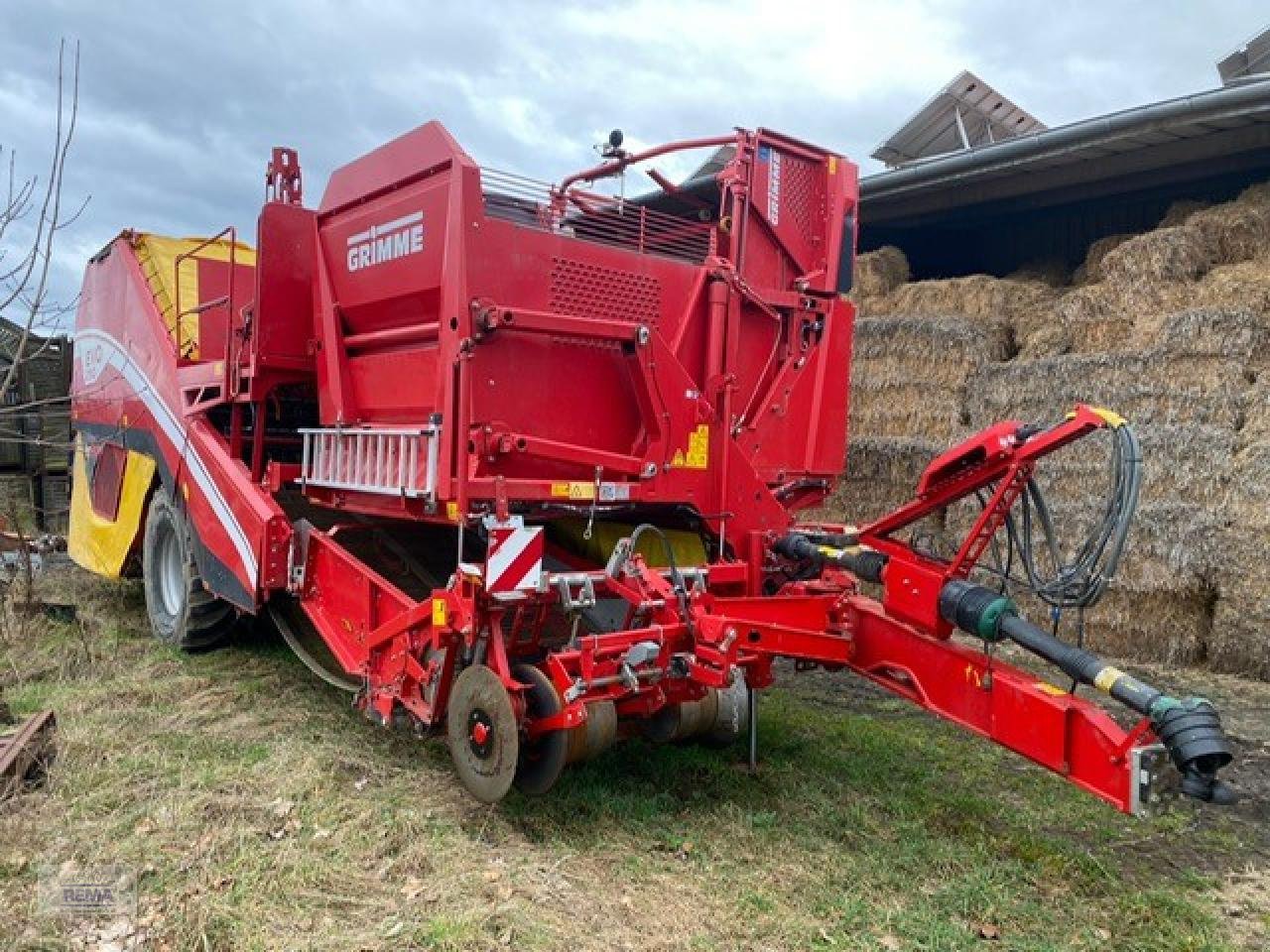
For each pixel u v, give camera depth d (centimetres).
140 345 633
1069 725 310
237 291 641
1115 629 652
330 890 304
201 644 570
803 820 370
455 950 270
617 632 378
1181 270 676
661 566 451
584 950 276
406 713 398
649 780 405
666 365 414
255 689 505
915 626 377
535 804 371
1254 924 309
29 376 1084
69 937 272
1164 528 621
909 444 772
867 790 402
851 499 814
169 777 383
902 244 1089
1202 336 625
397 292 405
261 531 461
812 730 477
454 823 353
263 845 328
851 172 509
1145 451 638
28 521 1038
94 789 371
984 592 344
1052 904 316
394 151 406
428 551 497
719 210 514
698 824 363
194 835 335
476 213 366
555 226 414
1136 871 345
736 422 459
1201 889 333
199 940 271
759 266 476
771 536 452
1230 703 549
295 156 523
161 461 595
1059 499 681
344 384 455
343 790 378
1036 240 1003
